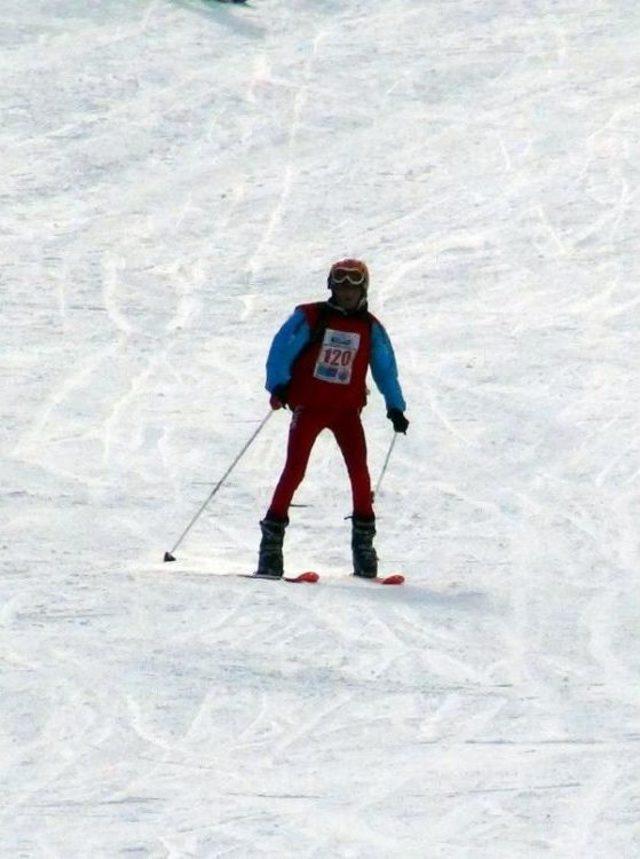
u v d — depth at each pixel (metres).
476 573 31.25
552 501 37.47
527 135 85.12
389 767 19.55
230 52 99.62
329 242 70.31
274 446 43.28
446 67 97.19
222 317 59.75
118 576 29.73
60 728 20.66
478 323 57.72
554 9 108.88
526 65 97.69
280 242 70.50
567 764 19.75
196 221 73.50
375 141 85.44
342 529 35.62
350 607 27.78
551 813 17.95
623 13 107.44
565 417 45.47
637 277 63.31
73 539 33.78
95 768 19.22
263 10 108.12
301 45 101.44
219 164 82.19
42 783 18.62
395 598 28.81
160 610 27.06
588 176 77.75
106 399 48.12
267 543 30.70
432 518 36.09
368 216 73.81
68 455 41.91
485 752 20.22
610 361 52.12
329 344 30.77
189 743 20.25
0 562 31.14
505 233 70.06
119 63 96.31
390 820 17.69
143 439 43.75
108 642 24.89
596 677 23.95
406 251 68.38
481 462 41.12
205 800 18.22
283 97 92.00
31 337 55.91
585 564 31.97
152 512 36.69
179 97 91.38
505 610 28.19
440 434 43.91
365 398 31.17
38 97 90.06
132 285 63.94
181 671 23.42
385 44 101.62
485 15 107.62
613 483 39.06
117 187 78.50
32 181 78.50
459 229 71.06
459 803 18.28
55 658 23.89
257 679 23.20
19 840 16.81
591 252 66.94
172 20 104.69
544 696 22.88
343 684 23.19
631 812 18.00
